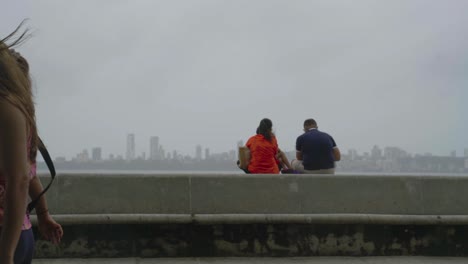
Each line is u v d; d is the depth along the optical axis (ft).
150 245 20.74
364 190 22.99
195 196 21.90
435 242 22.31
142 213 21.22
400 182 23.29
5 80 6.54
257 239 21.33
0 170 6.56
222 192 22.15
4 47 6.86
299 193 22.57
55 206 20.79
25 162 6.47
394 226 22.18
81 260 19.92
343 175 23.15
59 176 21.24
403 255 22.08
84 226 20.33
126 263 19.62
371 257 21.68
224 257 21.06
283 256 21.42
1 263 6.19
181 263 19.88
